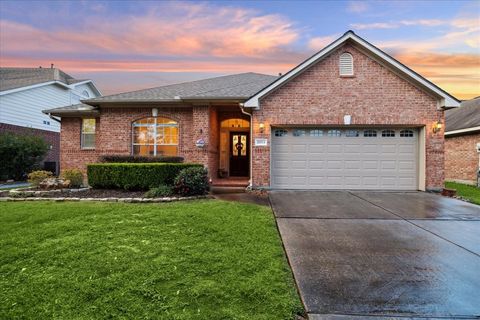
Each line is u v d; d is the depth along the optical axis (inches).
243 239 193.5
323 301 122.1
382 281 139.9
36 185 402.3
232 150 564.7
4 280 138.3
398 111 411.8
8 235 198.7
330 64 418.0
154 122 496.1
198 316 109.7
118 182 385.7
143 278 138.3
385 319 110.8
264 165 421.4
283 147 430.3
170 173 387.5
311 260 164.7
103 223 228.1
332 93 417.4
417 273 148.4
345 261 163.5
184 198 333.4
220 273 144.0
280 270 149.0
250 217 250.1
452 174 631.8
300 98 419.2
